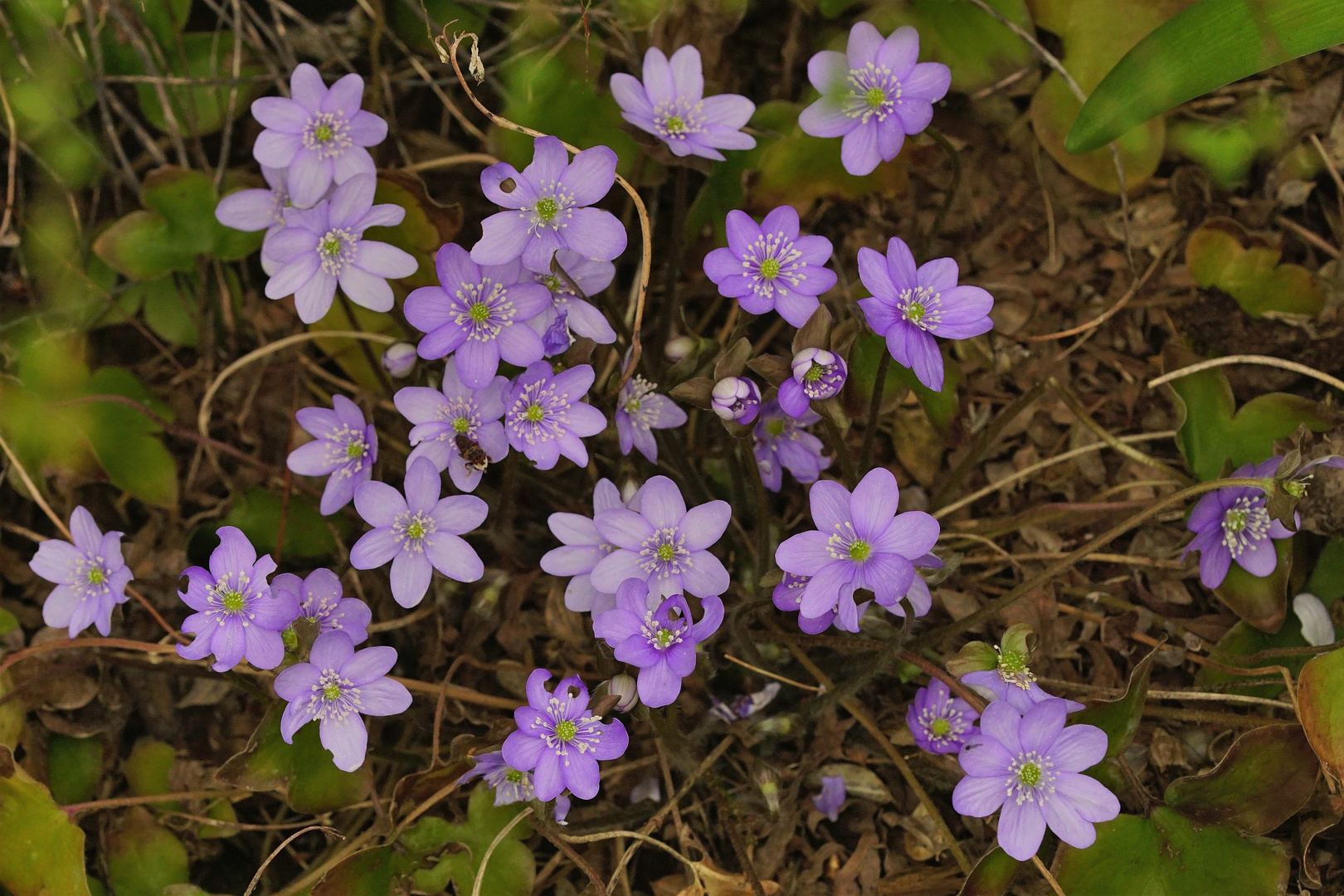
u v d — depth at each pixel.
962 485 0.64
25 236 0.66
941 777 0.61
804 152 0.65
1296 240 0.66
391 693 0.57
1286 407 0.62
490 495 0.62
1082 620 0.63
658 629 0.55
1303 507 0.62
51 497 0.65
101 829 0.62
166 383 0.67
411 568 0.57
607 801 0.62
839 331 0.58
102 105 0.66
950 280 0.57
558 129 0.65
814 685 0.61
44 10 0.65
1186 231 0.66
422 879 0.60
